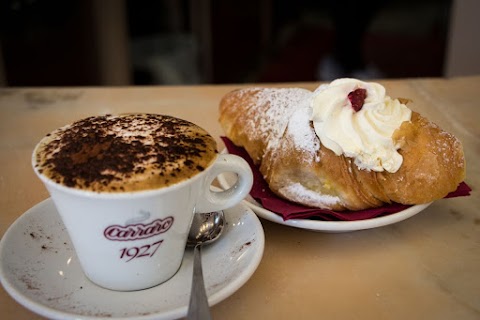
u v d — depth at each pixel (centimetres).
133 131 58
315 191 73
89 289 58
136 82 272
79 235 55
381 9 276
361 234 73
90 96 123
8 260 59
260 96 90
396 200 72
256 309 59
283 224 71
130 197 49
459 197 82
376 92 77
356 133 72
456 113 112
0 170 89
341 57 272
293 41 298
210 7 278
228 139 93
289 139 77
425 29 289
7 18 220
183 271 62
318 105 75
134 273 57
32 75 237
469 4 221
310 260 68
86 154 53
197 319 49
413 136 74
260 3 289
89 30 241
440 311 59
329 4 292
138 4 262
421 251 70
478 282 64
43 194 82
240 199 62
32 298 54
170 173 51
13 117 111
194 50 284
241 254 62
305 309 59
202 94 124
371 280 64
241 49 293
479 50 227
